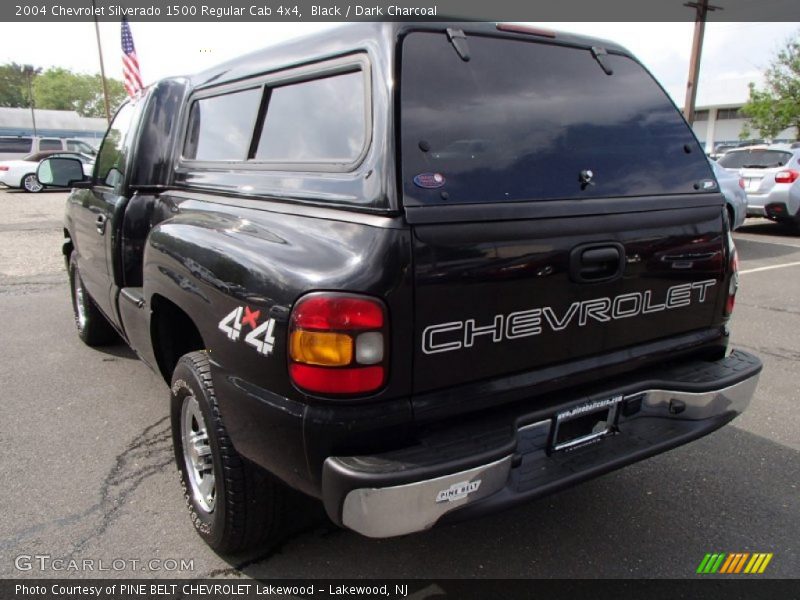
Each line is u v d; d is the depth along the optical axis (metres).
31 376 4.52
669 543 2.71
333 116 2.28
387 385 1.92
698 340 2.70
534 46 2.47
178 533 2.77
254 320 2.05
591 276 2.28
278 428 2.01
